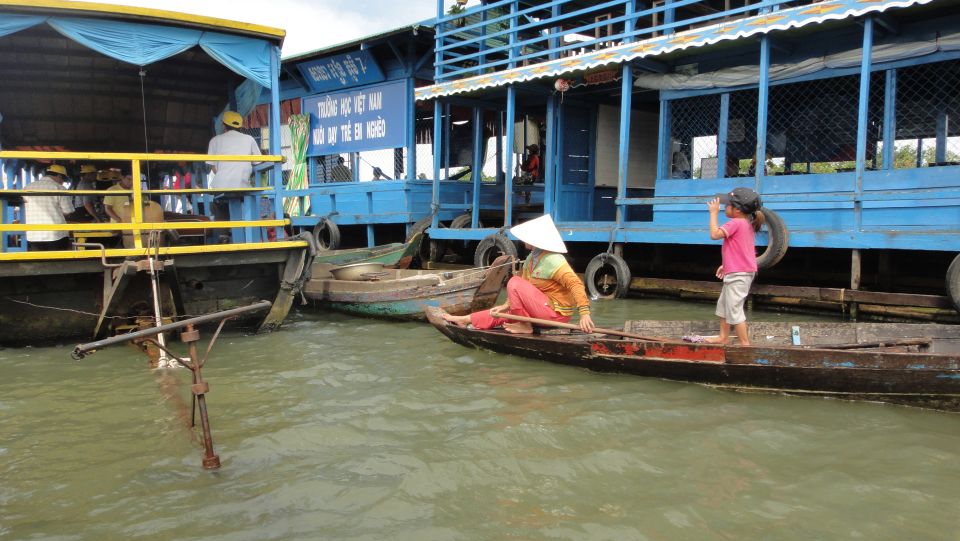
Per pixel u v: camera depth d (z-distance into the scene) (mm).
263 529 3498
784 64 10234
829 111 10891
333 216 16578
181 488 3975
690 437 4715
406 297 9156
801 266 11227
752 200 6109
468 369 6582
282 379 6293
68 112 11203
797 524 3520
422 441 4664
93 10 7551
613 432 4816
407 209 15164
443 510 3686
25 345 7648
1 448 4602
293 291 8555
